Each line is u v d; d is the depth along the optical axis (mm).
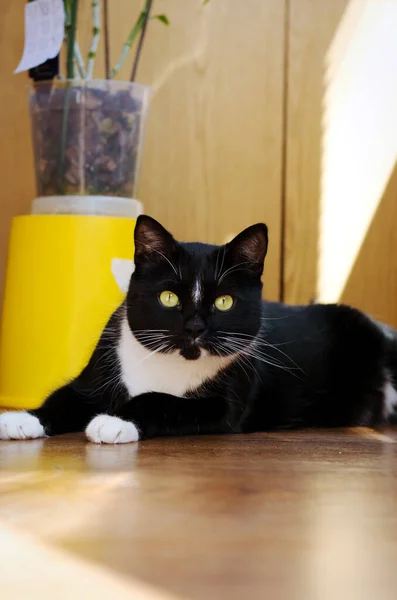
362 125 1248
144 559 553
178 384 869
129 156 1057
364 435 910
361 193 1255
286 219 1247
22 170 1228
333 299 1262
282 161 1243
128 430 825
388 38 1239
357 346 981
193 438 857
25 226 1011
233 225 1242
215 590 497
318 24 1230
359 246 1260
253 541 580
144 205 1230
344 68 1238
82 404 882
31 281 1004
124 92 1040
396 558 559
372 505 646
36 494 663
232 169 1236
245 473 722
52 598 485
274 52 1228
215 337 848
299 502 650
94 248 1003
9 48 1210
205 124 1228
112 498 655
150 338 854
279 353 940
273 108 1234
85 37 1195
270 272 1251
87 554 559
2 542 576
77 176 1040
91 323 1001
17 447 808
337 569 538
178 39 1213
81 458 764
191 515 622
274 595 491
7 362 1021
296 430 940
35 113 1054
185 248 867
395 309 1263
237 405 886
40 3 1024
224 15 1217
